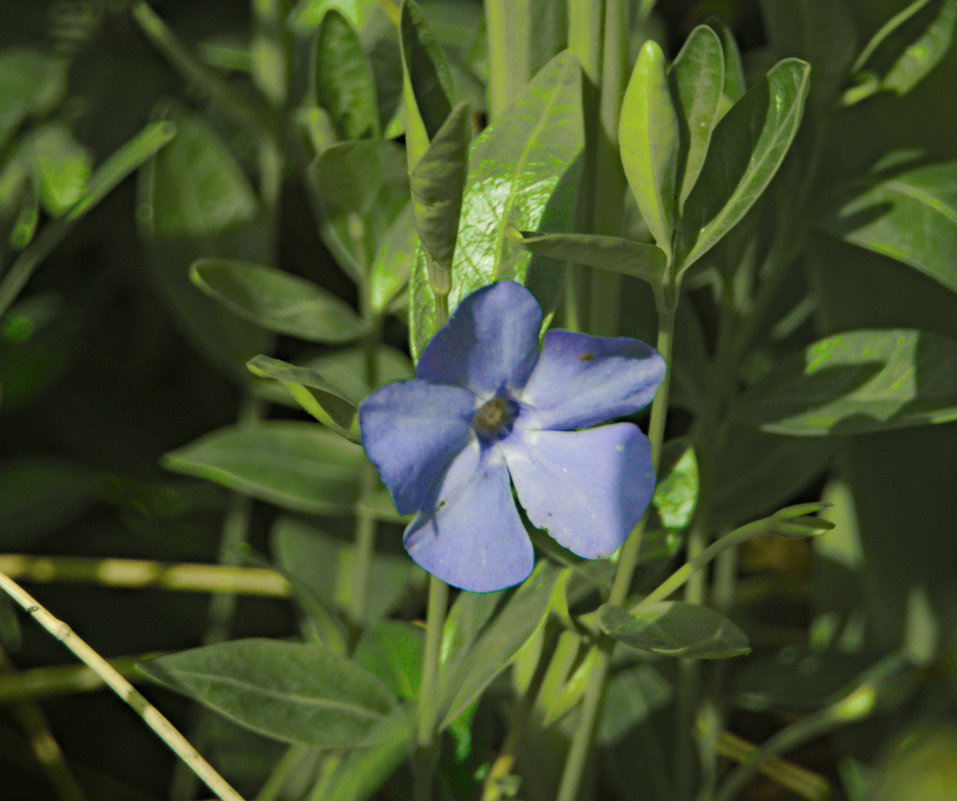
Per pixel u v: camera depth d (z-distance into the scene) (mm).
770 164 378
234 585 456
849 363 407
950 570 437
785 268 423
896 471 436
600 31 392
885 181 416
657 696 442
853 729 446
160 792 458
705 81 375
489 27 396
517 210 385
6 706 463
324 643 427
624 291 442
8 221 465
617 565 395
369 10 448
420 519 373
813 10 417
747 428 439
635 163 372
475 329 369
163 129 419
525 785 416
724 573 459
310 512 465
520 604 395
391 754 392
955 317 425
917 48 411
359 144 401
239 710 390
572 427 377
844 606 460
